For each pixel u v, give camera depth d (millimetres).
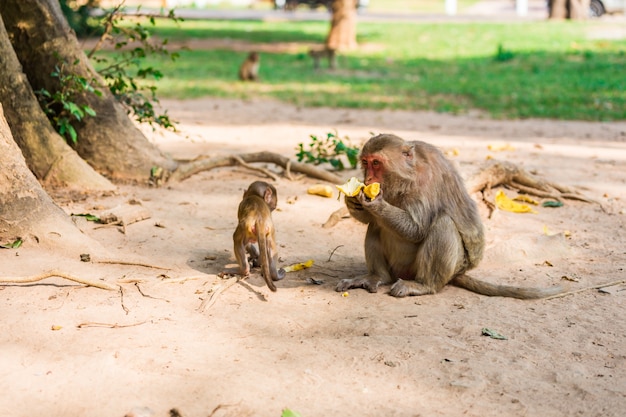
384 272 7023
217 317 6180
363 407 4855
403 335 5898
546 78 23406
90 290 6629
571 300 6723
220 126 15664
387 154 6414
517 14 51750
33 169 9516
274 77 23891
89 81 10180
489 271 7523
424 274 6742
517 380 5211
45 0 10008
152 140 13719
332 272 7387
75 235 7559
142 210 8703
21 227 7484
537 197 10320
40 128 9516
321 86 22141
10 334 5750
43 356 5438
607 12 46281
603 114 17891
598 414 4828
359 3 52344
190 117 16703
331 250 8047
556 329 6078
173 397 4938
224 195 9953
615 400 4992
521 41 33125
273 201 7172
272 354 5535
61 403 4871
